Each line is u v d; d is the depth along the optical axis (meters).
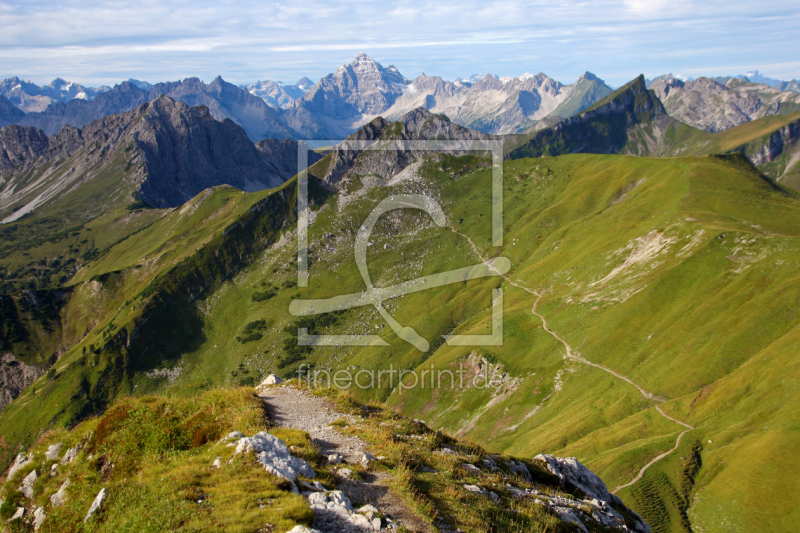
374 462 20.81
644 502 88.88
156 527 14.51
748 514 80.31
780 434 88.56
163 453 22.95
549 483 28.80
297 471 18.30
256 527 14.00
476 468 24.50
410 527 15.85
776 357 109.94
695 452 97.69
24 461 26.33
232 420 24.34
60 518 21.05
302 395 31.84
